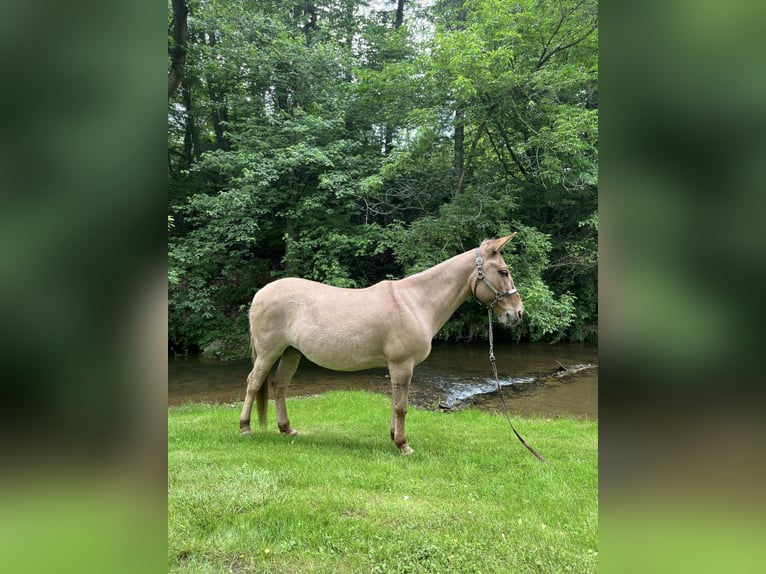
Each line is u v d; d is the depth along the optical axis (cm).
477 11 974
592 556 192
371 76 1077
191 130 1306
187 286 1073
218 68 1083
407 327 348
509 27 932
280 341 378
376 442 397
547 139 862
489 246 362
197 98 1286
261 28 1123
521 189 1009
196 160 1247
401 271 1194
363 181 941
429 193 1099
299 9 1427
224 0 1076
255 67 1084
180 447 344
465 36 836
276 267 1290
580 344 1216
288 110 1146
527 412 649
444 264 370
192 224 1113
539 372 920
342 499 244
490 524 222
